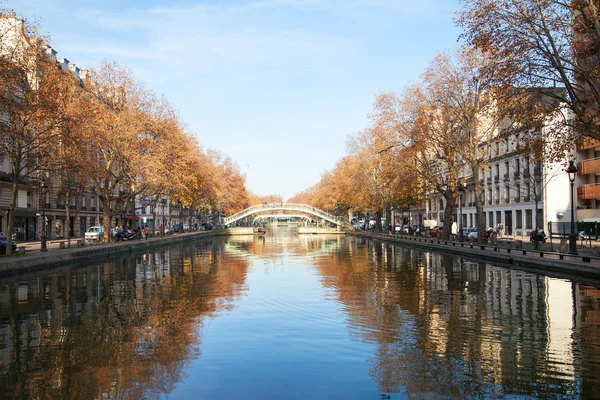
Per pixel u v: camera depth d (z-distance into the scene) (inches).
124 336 400.8
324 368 311.9
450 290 631.2
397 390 271.4
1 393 273.4
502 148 2182.6
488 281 720.3
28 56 1073.5
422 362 319.9
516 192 2080.5
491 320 443.2
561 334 389.1
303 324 437.1
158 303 559.8
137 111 1728.6
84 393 273.0
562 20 823.7
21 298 605.0
